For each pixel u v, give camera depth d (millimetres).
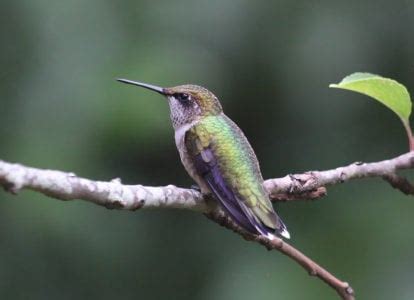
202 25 12461
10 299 12430
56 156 12016
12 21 12133
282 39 12562
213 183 7168
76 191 5039
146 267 12930
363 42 12523
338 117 12906
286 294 12016
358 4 12562
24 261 12445
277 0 12508
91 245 12570
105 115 12039
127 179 12555
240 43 12547
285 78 12641
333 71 12523
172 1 12523
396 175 6965
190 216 13141
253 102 12867
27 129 12055
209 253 12953
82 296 12695
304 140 13094
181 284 12969
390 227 12703
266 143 13156
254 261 12625
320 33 12453
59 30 12242
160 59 12203
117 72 12211
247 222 6695
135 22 12484
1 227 12312
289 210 12992
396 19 12594
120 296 12789
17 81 12133
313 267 6477
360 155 13039
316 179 6902
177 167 12727
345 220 12852
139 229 12906
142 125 12047
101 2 12438
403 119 6836
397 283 12320
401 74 12750
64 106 12125
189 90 8148
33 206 12211
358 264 12562
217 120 7820
